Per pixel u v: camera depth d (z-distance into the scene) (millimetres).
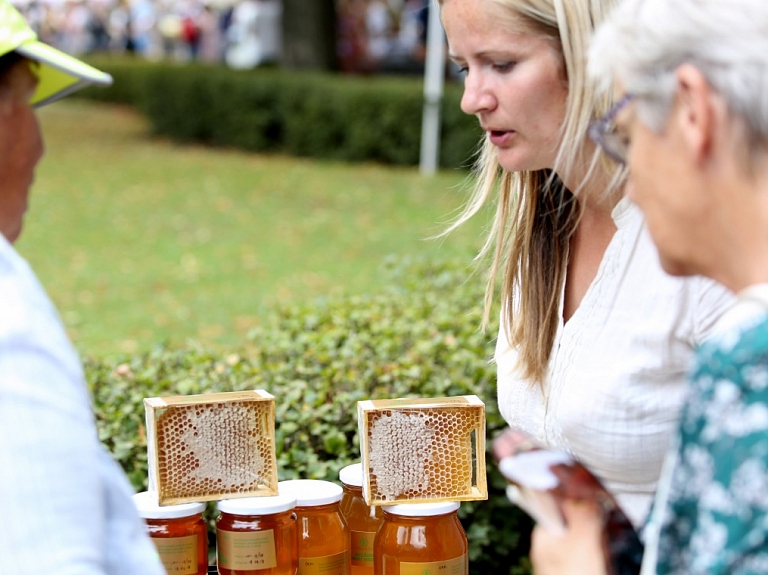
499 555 3471
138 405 3270
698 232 1206
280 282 9227
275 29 24266
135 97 22906
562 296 2008
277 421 3188
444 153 15188
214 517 2795
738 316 1134
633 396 1785
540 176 2023
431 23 14594
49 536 1165
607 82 1312
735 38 1140
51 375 1218
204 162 15984
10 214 1425
